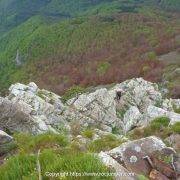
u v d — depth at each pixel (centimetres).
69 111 4209
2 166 861
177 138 1697
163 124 2189
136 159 955
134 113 3950
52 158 831
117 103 5016
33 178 742
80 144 1446
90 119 4253
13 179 792
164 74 13700
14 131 2344
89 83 16662
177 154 1005
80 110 4525
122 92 5225
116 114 4738
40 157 835
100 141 1634
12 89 4500
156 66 16550
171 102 5422
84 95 4756
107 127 4256
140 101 5259
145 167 944
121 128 4312
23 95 4103
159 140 1041
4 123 2342
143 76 15075
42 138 1392
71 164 751
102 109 4556
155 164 959
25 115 2461
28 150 1329
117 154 969
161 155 992
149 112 3397
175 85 10238
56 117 3912
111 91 5206
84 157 762
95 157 775
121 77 16075
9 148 1412
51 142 1380
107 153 979
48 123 3400
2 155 1388
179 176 945
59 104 4294
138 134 2178
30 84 4641
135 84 5728
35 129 2458
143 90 5441
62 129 2923
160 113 3325
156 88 5800
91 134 2014
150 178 905
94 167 732
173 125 1942
